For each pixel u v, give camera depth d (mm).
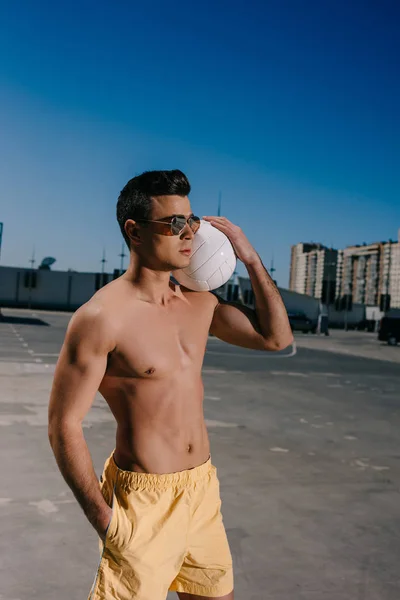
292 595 2848
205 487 1595
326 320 38562
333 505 4238
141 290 1548
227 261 1745
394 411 8805
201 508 1583
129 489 1499
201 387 1648
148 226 1502
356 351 23375
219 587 1619
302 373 13578
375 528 3824
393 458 5781
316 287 151625
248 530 3666
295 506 4172
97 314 1432
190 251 1567
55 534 3453
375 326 55875
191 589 1641
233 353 18547
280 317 1795
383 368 16438
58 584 2850
